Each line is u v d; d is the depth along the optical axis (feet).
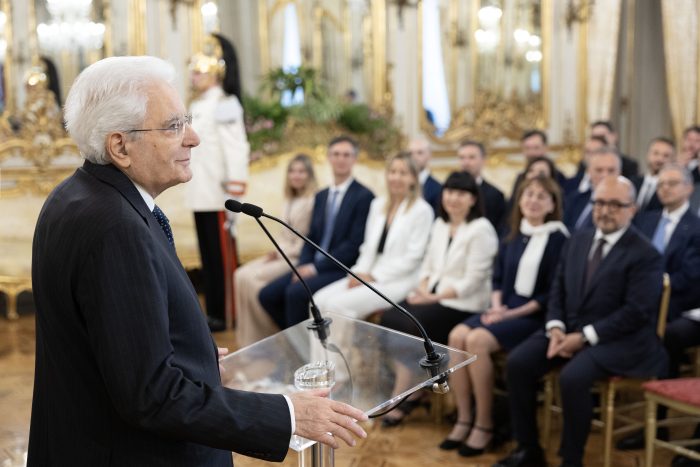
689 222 13.70
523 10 25.52
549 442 12.12
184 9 22.18
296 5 24.29
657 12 27.81
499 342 12.03
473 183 13.44
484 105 25.39
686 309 13.34
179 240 20.83
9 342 17.47
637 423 11.69
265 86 23.38
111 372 4.32
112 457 4.69
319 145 22.09
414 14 24.48
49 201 4.82
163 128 4.74
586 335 11.18
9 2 20.24
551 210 12.90
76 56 21.09
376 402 5.45
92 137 4.67
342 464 11.40
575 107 26.32
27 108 20.10
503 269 13.26
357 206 15.72
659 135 28.27
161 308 4.44
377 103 24.31
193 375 4.72
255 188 21.22
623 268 11.22
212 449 5.02
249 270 16.51
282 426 4.59
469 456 11.74
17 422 12.51
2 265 19.42
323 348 6.54
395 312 13.50
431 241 14.14
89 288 4.37
